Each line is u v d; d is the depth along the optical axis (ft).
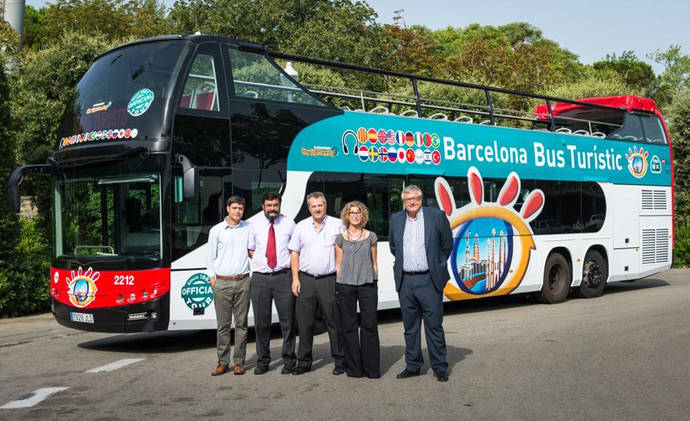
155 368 28.02
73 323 31.76
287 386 24.13
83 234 32.14
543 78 160.86
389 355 29.68
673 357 28.48
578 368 26.50
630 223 55.57
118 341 36.42
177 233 30.89
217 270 26.23
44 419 20.18
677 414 20.04
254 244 26.32
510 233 46.11
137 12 148.66
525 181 47.39
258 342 26.35
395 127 40.34
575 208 51.06
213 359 29.94
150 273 30.48
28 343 36.14
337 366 26.02
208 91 32.73
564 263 49.85
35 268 47.88
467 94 92.22
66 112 34.17
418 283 24.62
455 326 38.68
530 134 48.44
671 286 62.18
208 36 33.42
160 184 30.76
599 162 53.26
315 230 25.84
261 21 139.85
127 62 33.14
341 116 37.81
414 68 153.07
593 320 39.37
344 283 25.08
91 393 23.52
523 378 24.89
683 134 94.58
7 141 46.75
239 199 26.22
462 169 43.50
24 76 69.97
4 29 68.95
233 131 33.17
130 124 31.48
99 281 31.07
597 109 58.08
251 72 34.55
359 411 20.63
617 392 22.76
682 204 93.97
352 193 37.65
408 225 24.88
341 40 137.49
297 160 35.42
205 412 20.77
